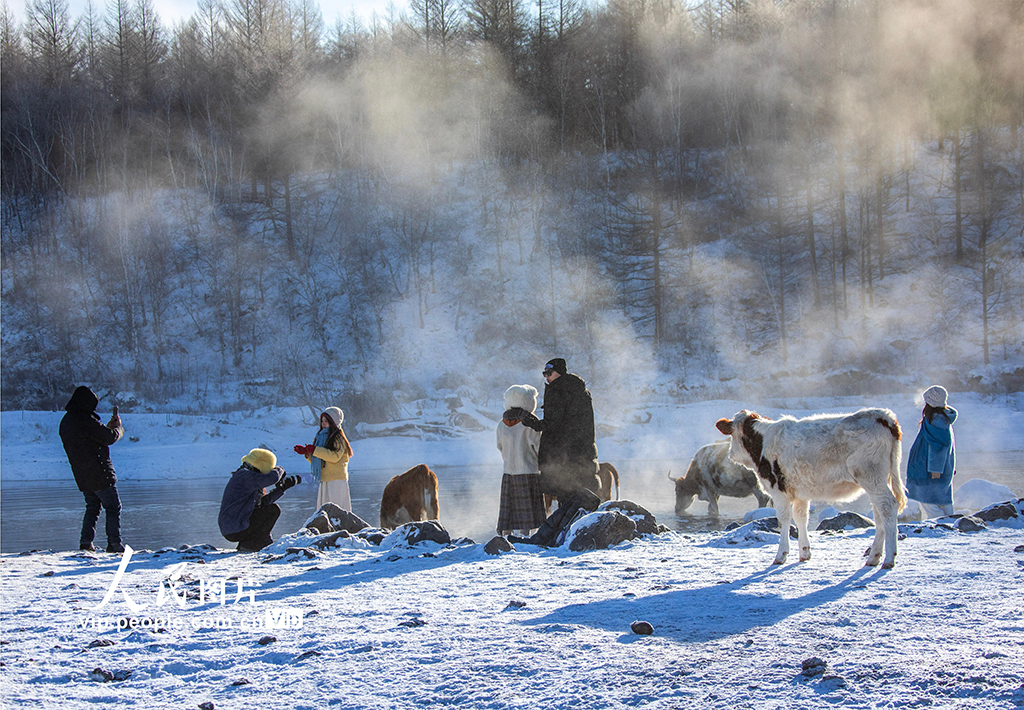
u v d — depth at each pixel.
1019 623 3.81
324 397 46.56
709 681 3.07
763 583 5.32
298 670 3.50
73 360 56.25
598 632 3.98
